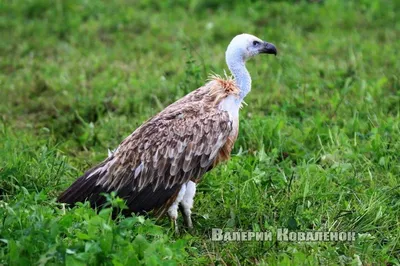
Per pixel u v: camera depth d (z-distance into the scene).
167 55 22.91
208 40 23.86
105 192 12.49
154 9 27.41
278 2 26.89
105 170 12.59
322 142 16.11
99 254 10.34
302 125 16.70
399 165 14.55
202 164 12.77
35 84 20.45
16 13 26.89
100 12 26.84
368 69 20.58
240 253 11.75
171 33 24.67
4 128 16.83
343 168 14.31
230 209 12.98
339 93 18.62
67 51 23.53
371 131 15.84
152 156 12.47
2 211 11.41
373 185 13.78
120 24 25.48
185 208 12.90
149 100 19.03
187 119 12.67
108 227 10.47
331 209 13.04
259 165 14.51
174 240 12.41
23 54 23.62
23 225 11.13
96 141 16.98
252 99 18.78
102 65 22.19
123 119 17.97
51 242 10.54
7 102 19.77
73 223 11.29
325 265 11.27
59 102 19.48
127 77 21.08
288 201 12.95
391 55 21.41
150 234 11.60
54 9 26.77
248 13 26.30
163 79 19.44
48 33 25.23
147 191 12.52
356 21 25.08
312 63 21.03
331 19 25.20
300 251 11.45
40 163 14.42
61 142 16.95
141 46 23.62
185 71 18.30
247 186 13.62
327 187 13.71
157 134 12.55
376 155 15.00
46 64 22.44
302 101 18.20
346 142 15.48
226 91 13.08
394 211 12.99
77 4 27.36
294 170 14.48
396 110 17.61
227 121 12.84
